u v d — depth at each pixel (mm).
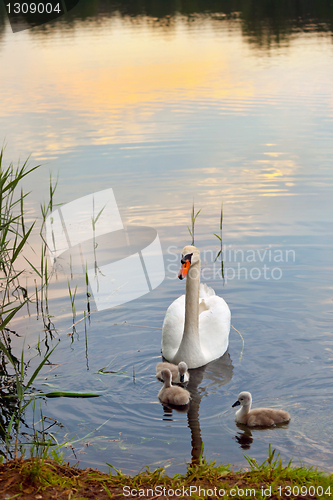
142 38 43625
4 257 10766
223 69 31703
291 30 45219
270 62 33250
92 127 21578
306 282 10766
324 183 15547
